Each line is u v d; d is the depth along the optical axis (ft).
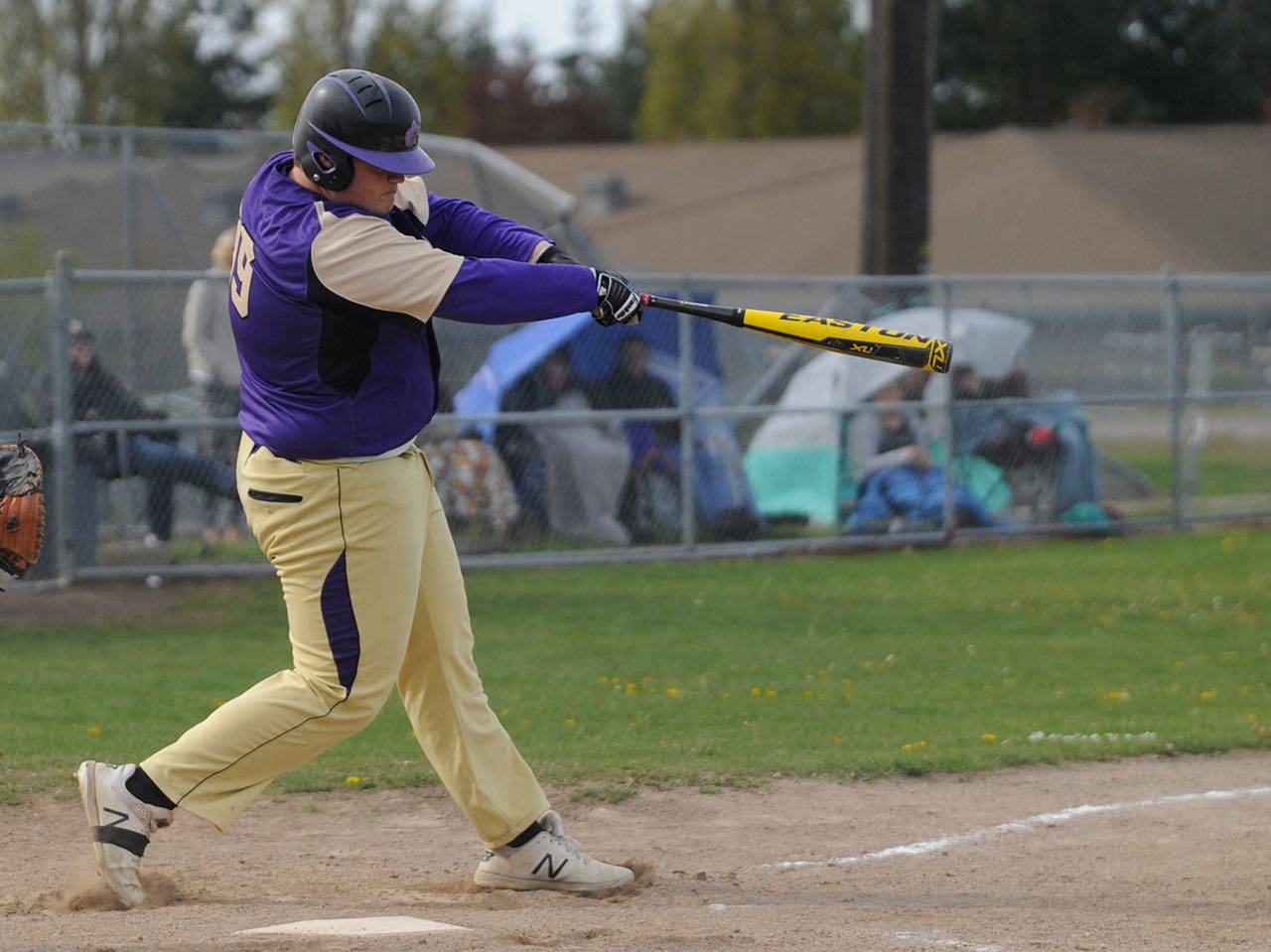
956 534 155.84
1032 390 164.25
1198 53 583.17
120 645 105.60
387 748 77.71
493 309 44.96
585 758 74.79
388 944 42.57
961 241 356.79
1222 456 184.24
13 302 131.13
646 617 117.08
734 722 84.28
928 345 49.16
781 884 55.36
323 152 44.70
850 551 151.33
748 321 48.83
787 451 160.25
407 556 47.52
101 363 131.03
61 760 72.28
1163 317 171.53
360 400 46.01
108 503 129.80
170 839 62.18
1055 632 112.57
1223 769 76.18
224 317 130.11
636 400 148.15
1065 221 359.66
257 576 131.64
